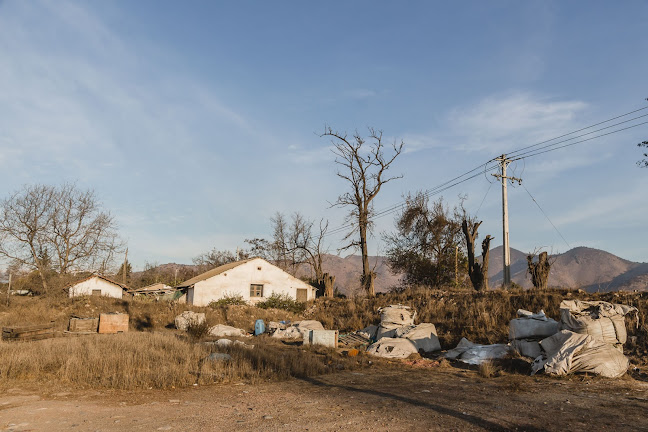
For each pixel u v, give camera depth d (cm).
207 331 2295
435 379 1125
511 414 723
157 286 6244
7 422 662
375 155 4341
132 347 1346
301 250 5697
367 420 685
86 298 3381
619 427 643
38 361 1121
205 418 697
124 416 708
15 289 5516
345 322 2589
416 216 4353
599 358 1123
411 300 2680
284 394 911
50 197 5059
